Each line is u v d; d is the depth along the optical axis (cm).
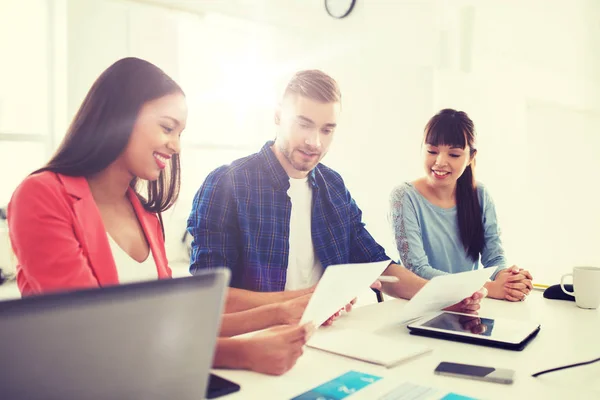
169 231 340
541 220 345
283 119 177
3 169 292
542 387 96
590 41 317
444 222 214
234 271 170
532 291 190
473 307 156
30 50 297
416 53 328
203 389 70
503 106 329
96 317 56
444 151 208
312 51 365
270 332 119
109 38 315
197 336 66
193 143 357
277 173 178
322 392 91
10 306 51
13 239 125
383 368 105
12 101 293
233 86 367
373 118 349
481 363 109
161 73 148
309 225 184
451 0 316
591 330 136
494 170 329
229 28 360
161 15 331
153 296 60
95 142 135
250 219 172
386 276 165
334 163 372
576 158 335
